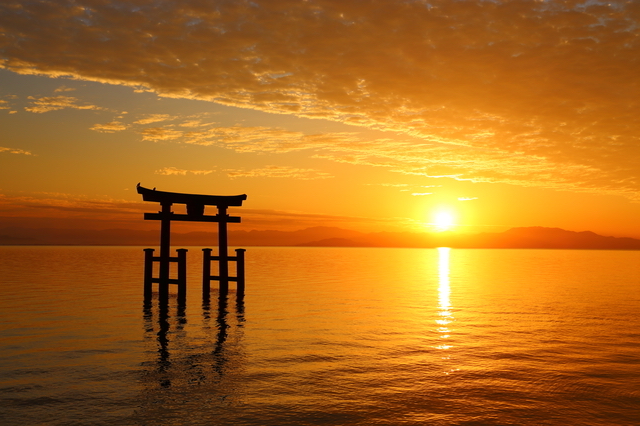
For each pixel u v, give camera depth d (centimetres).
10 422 702
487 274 4281
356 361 1069
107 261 6519
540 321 1617
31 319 1623
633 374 968
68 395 826
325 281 3294
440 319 1650
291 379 926
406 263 6962
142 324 1538
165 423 700
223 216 2394
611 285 3066
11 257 8181
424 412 750
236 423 701
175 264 5375
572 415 738
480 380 924
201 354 1132
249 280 3359
